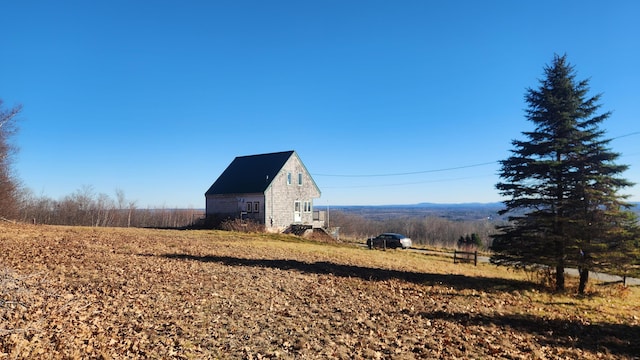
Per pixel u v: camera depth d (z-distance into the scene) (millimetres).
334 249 31531
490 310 13719
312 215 48094
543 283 19781
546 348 9898
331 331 10094
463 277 20625
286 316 11219
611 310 15406
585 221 18047
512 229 20234
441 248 45062
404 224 95062
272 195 42875
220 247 25891
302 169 47125
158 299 11859
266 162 46500
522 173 19422
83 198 64875
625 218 18172
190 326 9742
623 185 18312
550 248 18859
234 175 47844
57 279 13383
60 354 7414
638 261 17844
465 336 10344
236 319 10570
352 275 18641
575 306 15750
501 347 9617
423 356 8680
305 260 22672
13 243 21141
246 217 43719
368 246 40969
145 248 22922
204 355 8023
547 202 18953
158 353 7934
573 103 18672
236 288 14078
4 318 8828
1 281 7934
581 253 18062
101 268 15742
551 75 19312
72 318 9492
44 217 60031
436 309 13250
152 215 69438
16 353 6973
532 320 12641
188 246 25281
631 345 10711
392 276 19125
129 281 13805
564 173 18891
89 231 32719
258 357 8078
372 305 13234
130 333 8938
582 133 18547
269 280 15984
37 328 7816
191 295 12617
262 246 28453
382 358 8430
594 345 10523
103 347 7973
